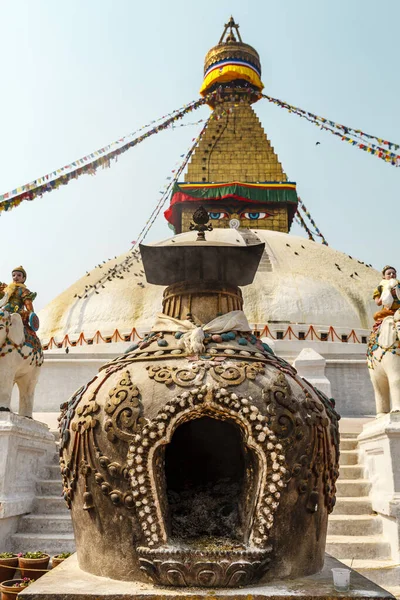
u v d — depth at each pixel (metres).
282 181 34.53
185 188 33.25
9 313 8.63
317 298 19.77
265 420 3.26
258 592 2.95
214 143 37.00
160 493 3.24
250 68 39.53
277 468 3.20
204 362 3.49
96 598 2.92
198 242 4.17
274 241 24.47
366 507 7.99
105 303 20.08
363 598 2.93
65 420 3.74
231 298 4.11
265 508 3.17
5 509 7.41
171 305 4.09
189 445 3.91
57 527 7.93
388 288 9.12
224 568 3.00
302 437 3.35
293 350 17.20
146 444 3.21
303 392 3.57
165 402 3.30
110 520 3.27
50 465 9.28
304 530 3.36
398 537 7.01
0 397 8.41
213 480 3.80
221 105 38.88
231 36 40.66
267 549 3.12
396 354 8.59
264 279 20.67
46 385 15.46
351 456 9.16
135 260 23.25
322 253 24.17
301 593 2.96
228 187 33.19
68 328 20.00
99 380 3.69
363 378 15.26
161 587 3.04
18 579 6.55
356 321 19.70
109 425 3.32
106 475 3.30
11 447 7.85
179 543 3.17
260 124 38.06
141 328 18.38
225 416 3.30
